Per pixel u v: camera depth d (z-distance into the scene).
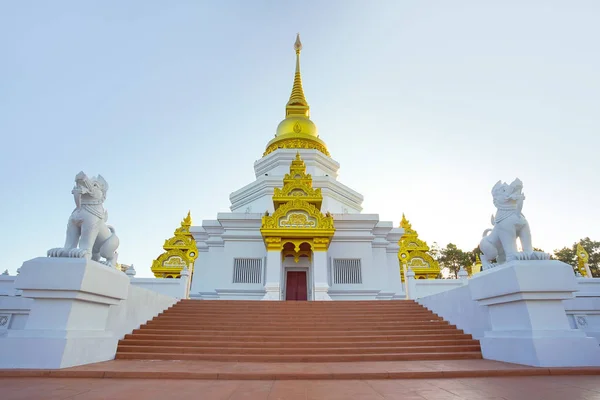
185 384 6.77
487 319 11.27
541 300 8.99
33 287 8.41
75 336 8.52
